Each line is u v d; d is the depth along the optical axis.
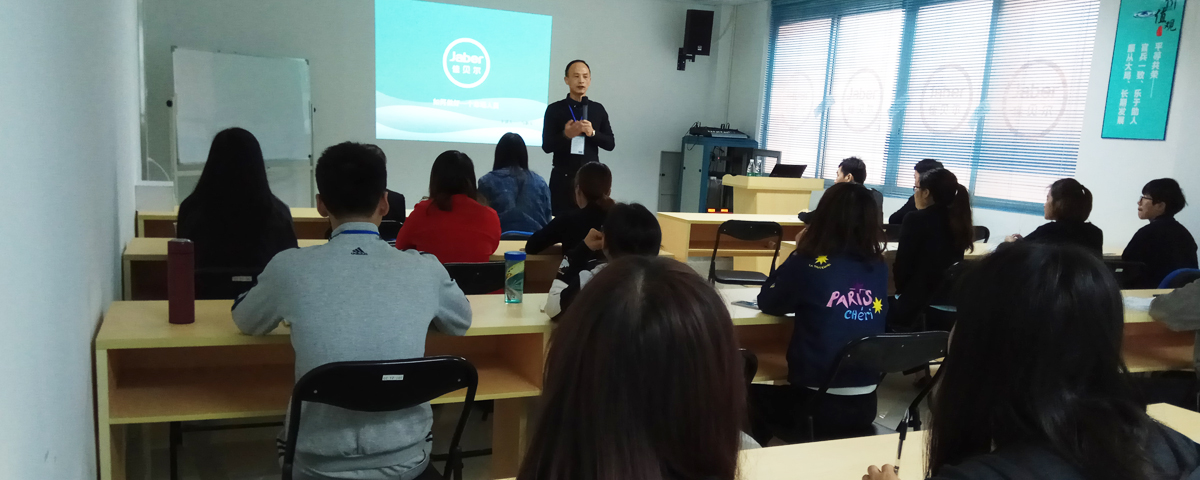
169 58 5.97
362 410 1.50
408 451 1.60
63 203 1.32
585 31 7.52
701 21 7.71
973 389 0.80
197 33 6.05
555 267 3.52
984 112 5.67
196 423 2.66
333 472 1.54
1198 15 4.25
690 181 7.80
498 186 3.88
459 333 1.82
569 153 4.84
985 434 0.80
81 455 1.49
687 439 0.63
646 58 7.88
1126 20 4.66
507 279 2.21
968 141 5.81
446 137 7.07
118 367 1.99
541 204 3.99
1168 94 4.42
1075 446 0.73
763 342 2.88
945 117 6.00
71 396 1.37
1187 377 2.55
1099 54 4.83
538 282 3.53
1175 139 4.39
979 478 0.74
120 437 1.90
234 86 5.65
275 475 2.36
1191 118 4.30
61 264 1.29
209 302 2.03
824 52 7.20
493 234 2.83
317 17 6.45
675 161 8.25
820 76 7.25
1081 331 0.75
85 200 1.63
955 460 0.85
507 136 3.95
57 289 1.24
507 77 7.22
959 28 5.86
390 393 1.49
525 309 2.17
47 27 1.19
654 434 0.63
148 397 1.87
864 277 2.16
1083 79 4.97
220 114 5.56
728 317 0.67
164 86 5.98
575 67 4.82
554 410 0.66
